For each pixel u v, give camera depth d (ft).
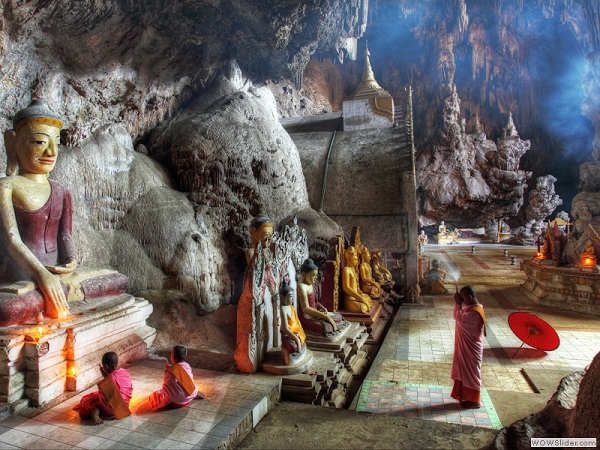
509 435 14.48
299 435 15.83
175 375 16.03
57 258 19.60
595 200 81.35
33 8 22.48
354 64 116.06
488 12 106.93
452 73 110.22
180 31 31.37
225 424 15.03
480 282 55.77
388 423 16.83
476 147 112.37
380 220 44.19
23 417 15.24
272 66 42.57
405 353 28.27
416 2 103.09
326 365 21.07
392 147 49.32
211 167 31.35
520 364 26.21
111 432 14.38
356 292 32.14
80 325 17.71
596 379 11.12
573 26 92.94
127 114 32.83
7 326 16.28
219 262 29.60
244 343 19.61
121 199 27.86
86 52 26.68
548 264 44.57
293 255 26.12
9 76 24.02
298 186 38.86
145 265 26.53
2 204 17.71
